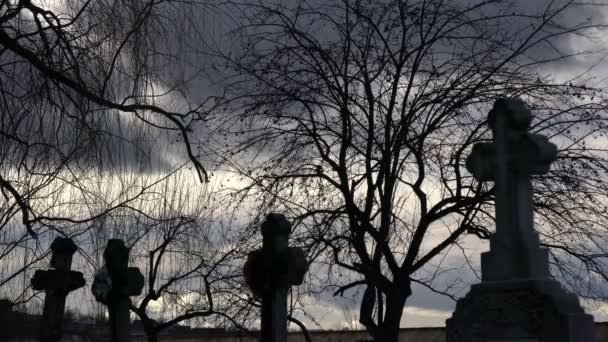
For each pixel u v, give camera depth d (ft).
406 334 57.88
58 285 36.81
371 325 44.68
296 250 33.19
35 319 37.50
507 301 22.03
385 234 43.62
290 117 44.86
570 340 20.67
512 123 23.72
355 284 45.42
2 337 35.47
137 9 34.27
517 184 23.25
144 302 48.55
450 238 44.47
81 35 33.22
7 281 32.45
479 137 44.21
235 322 46.78
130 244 37.06
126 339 35.94
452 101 43.45
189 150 35.94
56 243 35.81
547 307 21.22
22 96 31.37
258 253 34.32
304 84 44.14
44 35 31.22
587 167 43.34
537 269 22.49
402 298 43.96
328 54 44.50
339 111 44.34
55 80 31.73
